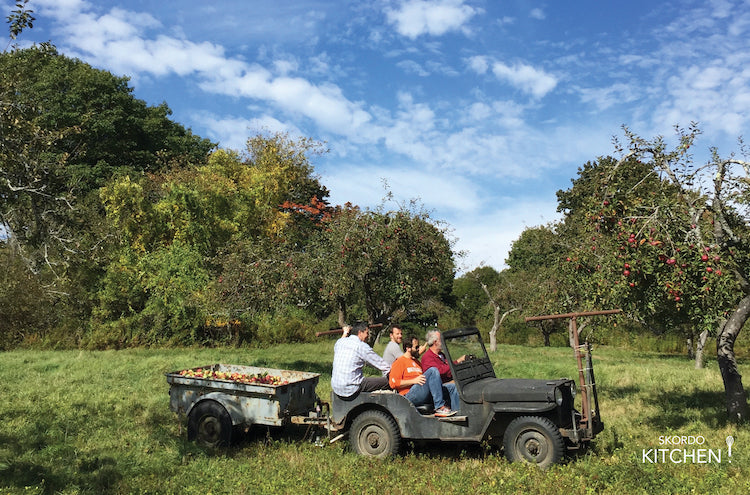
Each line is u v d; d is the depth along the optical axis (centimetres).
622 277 792
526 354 2655
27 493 602
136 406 1077
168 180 3064
